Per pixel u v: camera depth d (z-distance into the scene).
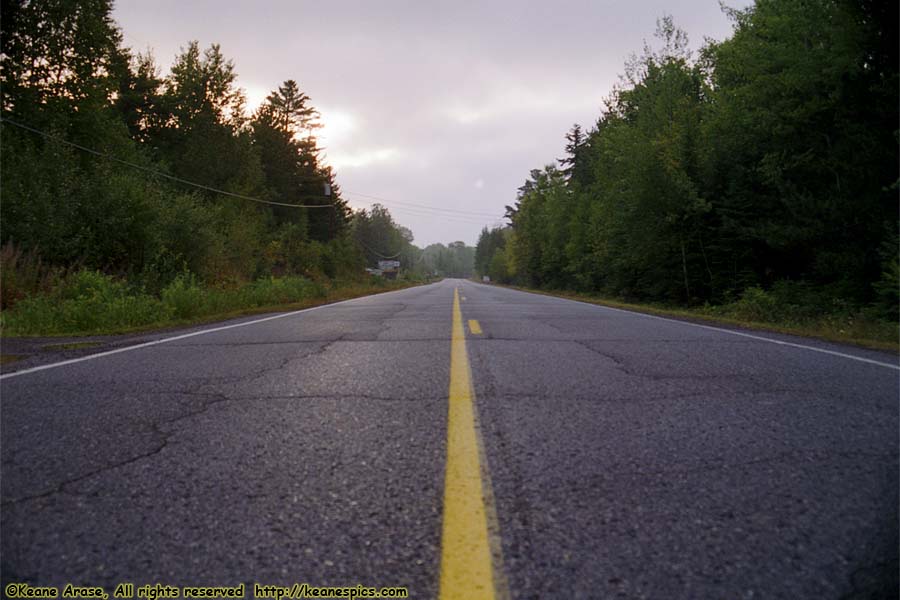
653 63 24.16
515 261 77.81
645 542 1.90
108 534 1.99
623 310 16.58
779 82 16.34
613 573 1.70
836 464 2.69
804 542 1.90
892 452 2.88
